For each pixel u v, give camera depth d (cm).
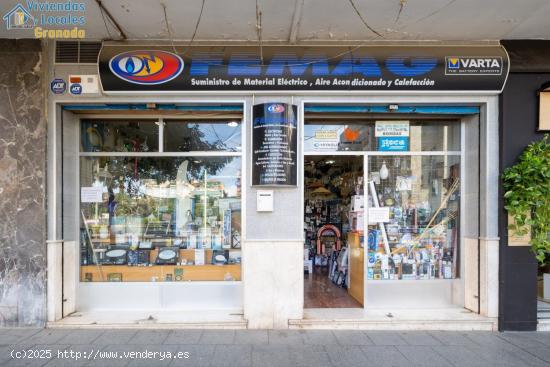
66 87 445
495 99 457
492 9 387
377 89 442
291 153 438
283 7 381
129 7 380
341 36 450
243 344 390
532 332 438
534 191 418
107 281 495
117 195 510
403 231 510
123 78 433
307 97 450
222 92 440
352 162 555
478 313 464
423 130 512
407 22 415
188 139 505
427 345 393
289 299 440
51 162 446
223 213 506
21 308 436
